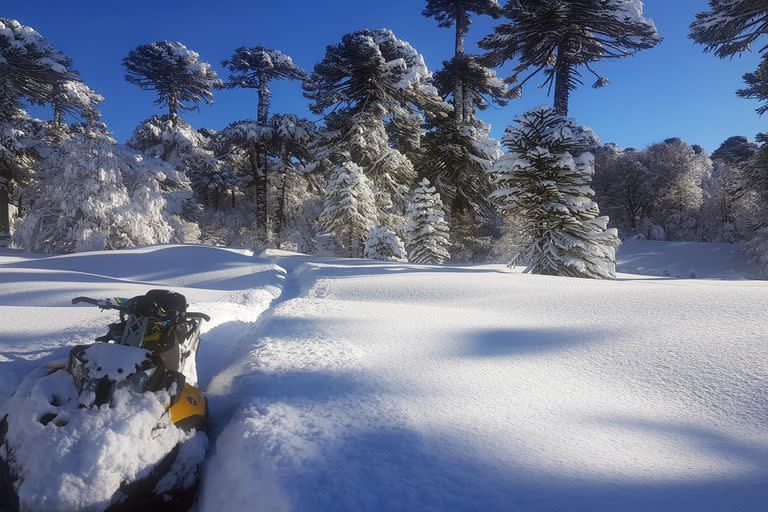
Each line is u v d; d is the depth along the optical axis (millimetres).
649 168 64938
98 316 6352
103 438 2189
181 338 3186
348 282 10742
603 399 3225
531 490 2057
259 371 3668
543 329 5344
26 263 16547
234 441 2564
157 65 44469
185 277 14883
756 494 1987
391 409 2988
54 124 42750
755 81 25453
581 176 15641
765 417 2781
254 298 9078
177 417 2639
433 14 39469
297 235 42125
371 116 35344
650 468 2248
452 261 35281
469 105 44219
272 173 45250
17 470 2160
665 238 60750
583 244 14781
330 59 35375
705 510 1880
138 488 2225
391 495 1998
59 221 27562
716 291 6848
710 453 2404
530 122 15938
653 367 3764
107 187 28219
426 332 5266
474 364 4051
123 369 2521
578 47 26672
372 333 5152
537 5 25609
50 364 2846
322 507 1889
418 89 37719
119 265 16453
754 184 33500
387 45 39094
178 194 39562
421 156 38219
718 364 3637
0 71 32562
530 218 16281
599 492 2033
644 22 24938
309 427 2658
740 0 18328
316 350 4332
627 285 8961
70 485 2045
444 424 2783
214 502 2254
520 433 2670
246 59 43312
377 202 35062
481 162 34312
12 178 35594
